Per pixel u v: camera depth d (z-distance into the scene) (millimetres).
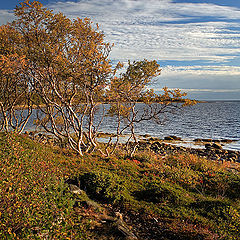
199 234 8586
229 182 14984
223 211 10398
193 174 16047
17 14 16359
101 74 17234
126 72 20906
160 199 11781
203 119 91125
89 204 9375
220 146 37875
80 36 16844
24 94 23609
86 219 8047
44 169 10352
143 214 10094
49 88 20828
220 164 21438
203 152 34531
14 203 5980
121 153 23250
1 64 15172
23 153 12375
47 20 16797
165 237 8484
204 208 11148
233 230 9109
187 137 49750
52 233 5855
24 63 15836
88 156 18141
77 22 16828
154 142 41719
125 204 10750
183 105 17828
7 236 5086
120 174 14727
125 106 21203
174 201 11688
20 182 7516
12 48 17016
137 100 20578
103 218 8742
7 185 6750
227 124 73188
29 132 43688
